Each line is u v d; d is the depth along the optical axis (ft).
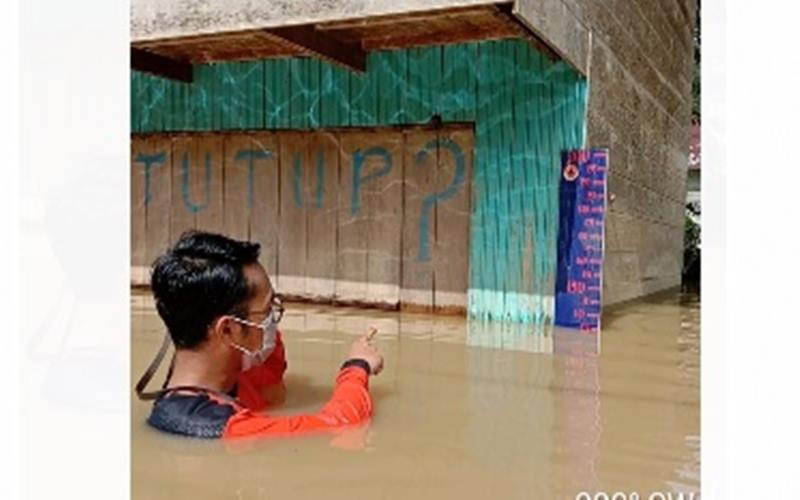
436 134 18.52
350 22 15.33
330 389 10.10
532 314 17.30
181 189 21.56
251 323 8.36
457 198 18.33
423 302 18.72
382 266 19.17
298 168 20.13
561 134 17.22
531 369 11.85
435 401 9.68
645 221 24.03
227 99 20.86
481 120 17.97
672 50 27.61
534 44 16.05
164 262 8.29
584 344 14.43
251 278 8.34
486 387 10.54
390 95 18.93
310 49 16.79
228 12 15.88
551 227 17.20
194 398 8.10
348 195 19.57
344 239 19.63
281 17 15.37
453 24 15.89
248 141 20.74
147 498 6.23
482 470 7.06
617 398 9.97
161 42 17.15
